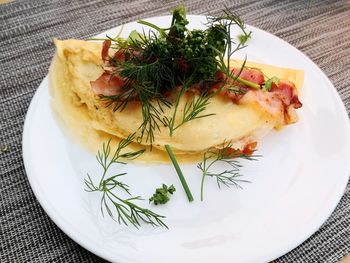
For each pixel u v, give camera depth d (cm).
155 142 24
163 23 31
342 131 24
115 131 25
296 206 22
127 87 24
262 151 24
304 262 21
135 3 38
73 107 26
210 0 39
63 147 24
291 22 36
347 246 22
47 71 32
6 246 22
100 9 38
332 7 38
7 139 27
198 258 19
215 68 23
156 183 23
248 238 20
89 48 27
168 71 23
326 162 23
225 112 24
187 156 24
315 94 27
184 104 25
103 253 19
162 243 20
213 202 22
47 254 22
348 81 31
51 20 36
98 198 22
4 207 24
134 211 21
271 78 25
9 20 36
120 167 24
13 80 31
